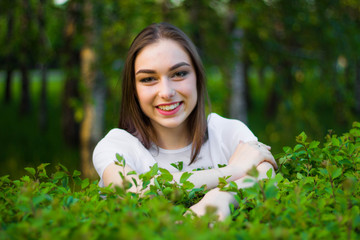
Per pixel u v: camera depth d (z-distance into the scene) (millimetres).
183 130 1967
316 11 6180
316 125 6543
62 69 6527
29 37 6285
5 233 927
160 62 1763
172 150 1970
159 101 1795
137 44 1817
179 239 793
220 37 6125
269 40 6316
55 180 1506
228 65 6211
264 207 1056
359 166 1531
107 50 5863
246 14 5711
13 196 1265
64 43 6422
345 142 1620
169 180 1312
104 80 6445
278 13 6156
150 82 1798
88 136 6668
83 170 6762
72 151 9844
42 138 11125
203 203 1308
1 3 6102
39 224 894
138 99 1935
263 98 17812
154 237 814
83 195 1376
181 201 1322
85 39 5809
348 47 6227
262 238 846
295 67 6426
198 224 915
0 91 18875
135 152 1882
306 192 1255
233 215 1130
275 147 9391
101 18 5605
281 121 6598
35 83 23250
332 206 1177
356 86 7238
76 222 972
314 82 6516
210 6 5957
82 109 6199
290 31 6484
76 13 5945
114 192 1271
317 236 934
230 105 7445
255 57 6496
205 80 1961
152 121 1952
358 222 942
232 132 1985
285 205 1122
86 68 6262
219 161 1960
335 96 6633
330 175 1301
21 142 10742
